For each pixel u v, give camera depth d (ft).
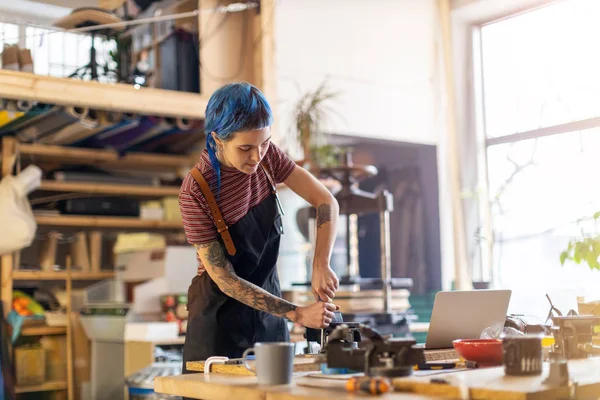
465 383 5.05
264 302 7.25
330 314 7.07
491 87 19.97
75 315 16.81
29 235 15.31
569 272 17.58
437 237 20.15
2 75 13.17
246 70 16.52
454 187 19.94
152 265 16.21
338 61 18.92
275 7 17.97
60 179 17.25
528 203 18.76
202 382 5.91
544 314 17.99
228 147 7.22
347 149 17.88
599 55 17.40
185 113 15.15
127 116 14.92
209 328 7.93
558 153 18.19
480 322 7.19
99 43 14.70
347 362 5.83
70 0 14.07
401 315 14.30
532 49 18.97
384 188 21.52
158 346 15.23
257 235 8.18
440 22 20.70
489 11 19.74
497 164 19.65
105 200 17.67
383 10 19.89
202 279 8.09
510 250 19.03
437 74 20.59
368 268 21.50
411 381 5.15
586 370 5.92
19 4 13.69
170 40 15.60
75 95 13.84
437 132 20.43
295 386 5.52
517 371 5.44
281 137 17.63
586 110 17.63
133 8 14.87
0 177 16.07
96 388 16.21
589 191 17.39
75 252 17.76
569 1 18.10
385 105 19.60
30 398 16.38
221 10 16.22
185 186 7.78
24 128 15.85
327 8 18.89
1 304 14.66
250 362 6.53
